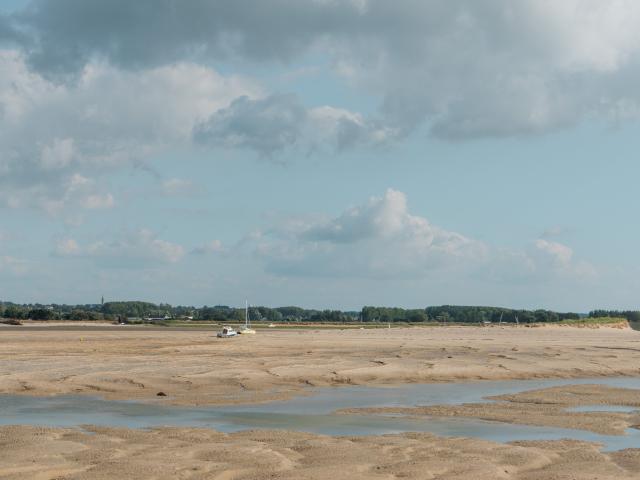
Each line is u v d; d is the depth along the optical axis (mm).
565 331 173125
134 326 184250
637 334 152875
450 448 22000
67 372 43500
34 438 23016
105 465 19156
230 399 35094
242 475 18391
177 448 21641
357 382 43406
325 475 18281
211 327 179250
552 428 27062
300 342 89250
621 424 27922
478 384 43438
